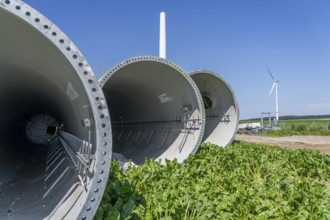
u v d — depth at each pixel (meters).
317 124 47.84
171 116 13.06
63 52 4.31
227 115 15.05
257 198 6.75
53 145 16.17
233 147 14.80
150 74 11.73
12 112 13.49
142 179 8.11
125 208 5.82
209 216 5.94
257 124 54.41
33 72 7.34
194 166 9.41
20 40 5.17
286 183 7.92
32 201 7.03
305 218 5.64
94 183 4.41
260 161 10.94
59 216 5.30
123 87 14.42
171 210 5.75
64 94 7.64
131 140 17.52
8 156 12.05
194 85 10.90
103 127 4.45
